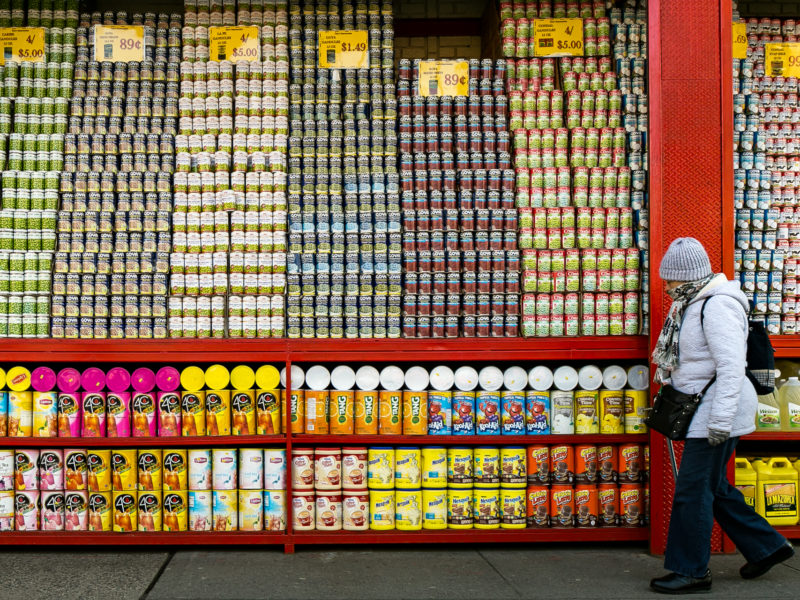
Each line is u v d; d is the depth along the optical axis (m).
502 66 3.98
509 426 3.79
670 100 3.66
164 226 3.73
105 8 4.80
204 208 3.76
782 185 3.99
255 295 3.72
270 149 3.83
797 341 3.89
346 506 3.77
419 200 3.78
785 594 3.18
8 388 3.87
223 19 4.00
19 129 3.82
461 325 3.79
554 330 3.78
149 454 3.71
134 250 3.71
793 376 3.99
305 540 3.69
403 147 3.84
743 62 4.05
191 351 3.68
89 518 3.70
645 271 3.81
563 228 3.81
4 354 3.64
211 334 3.73
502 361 4.22
